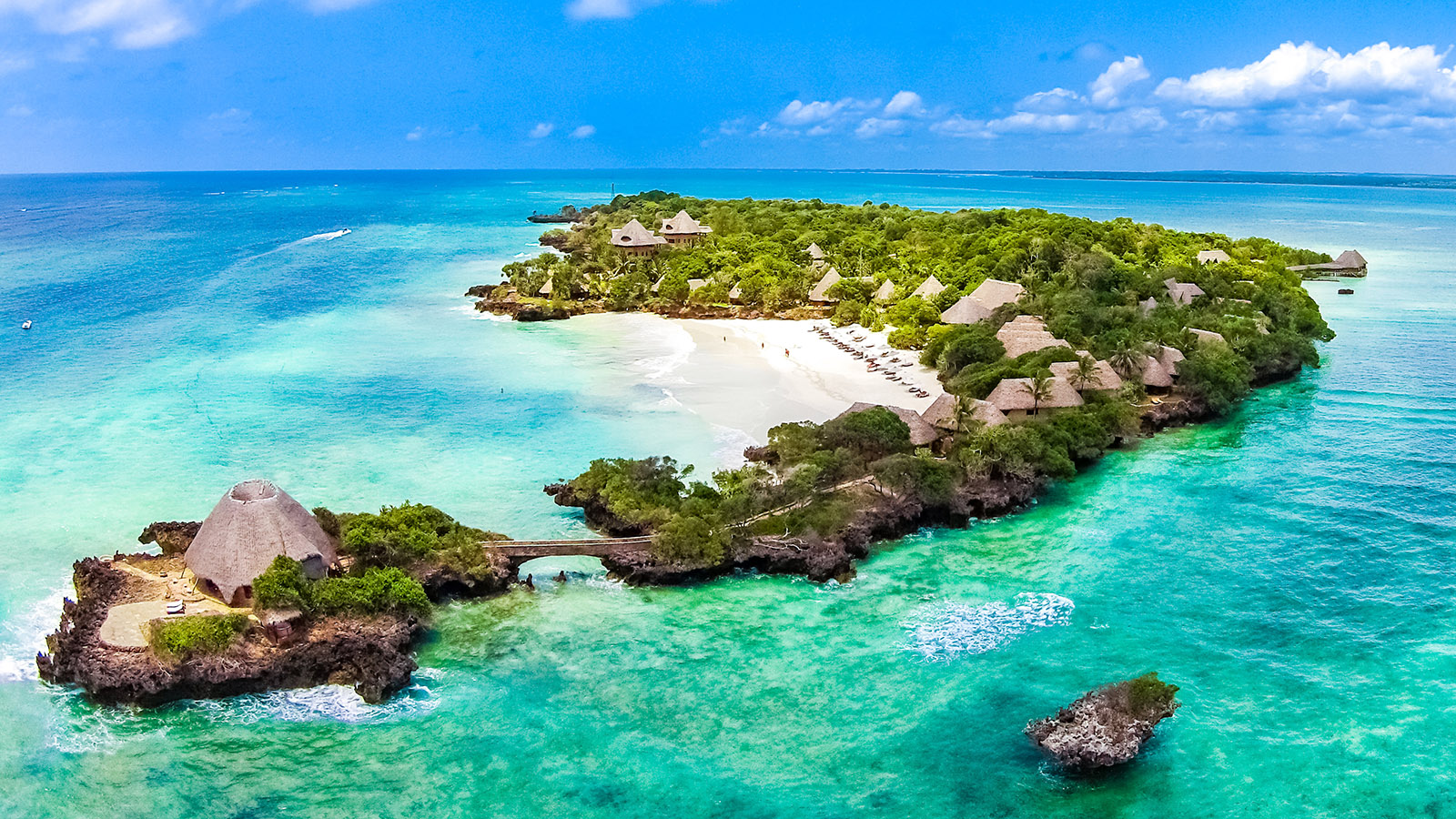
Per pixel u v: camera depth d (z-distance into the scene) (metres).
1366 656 39.78
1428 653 39.91
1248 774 32.62
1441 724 35.22
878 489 52.78
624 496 49.59
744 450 61.19
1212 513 54.47
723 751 33.75
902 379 78.31
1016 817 30.66
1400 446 65.81
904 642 40.69
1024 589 45.53
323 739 33.75
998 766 33.03
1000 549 49.84
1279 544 50.41
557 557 48.34
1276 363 82.81
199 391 76.06
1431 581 46.25
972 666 38.97
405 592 39.78
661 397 74.12
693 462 59.41
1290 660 39.59
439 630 41.09
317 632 37.97
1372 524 52.84
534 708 35.88
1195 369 73.19
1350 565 47.94
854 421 56.56
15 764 31.73
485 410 70.88
